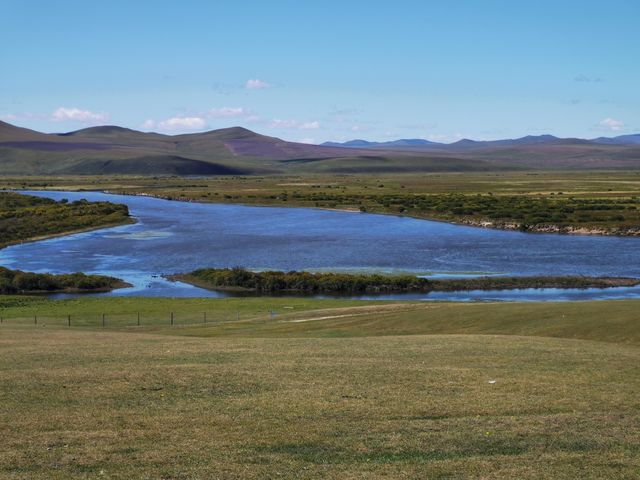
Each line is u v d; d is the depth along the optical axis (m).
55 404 24.41
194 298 72.00
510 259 100.19
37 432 21.39
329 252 108.44
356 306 60.00
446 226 144.12
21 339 40.69
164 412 23.44
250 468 18.39
